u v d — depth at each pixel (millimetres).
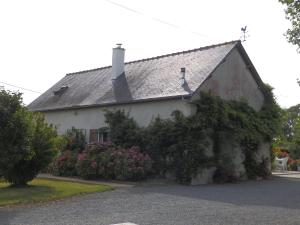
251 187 18594
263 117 25281
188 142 20422
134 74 26672
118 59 27469
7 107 15156
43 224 9359
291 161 36094
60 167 22938
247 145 23859
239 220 10125
